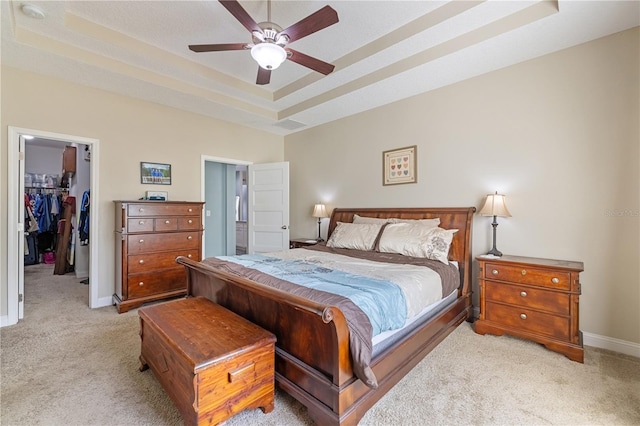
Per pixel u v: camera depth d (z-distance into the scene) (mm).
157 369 1823
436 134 3467
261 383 1615
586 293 2527
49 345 2473
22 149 3035
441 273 2543
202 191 4348
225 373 1457
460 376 2041
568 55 2600
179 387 1523
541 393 1855
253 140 5047
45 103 3100
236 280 1914
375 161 4082
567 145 2613
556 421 1614
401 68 3037
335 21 1877
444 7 2410
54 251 6285
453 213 3246
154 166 3889
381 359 1699
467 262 3039
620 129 2371
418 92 3561
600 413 1678
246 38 2852
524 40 2473
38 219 6195
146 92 3541
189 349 1481
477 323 2736
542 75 2736
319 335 1529
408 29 2633
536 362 2223
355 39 2875
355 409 1475
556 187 2674
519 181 2877
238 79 3742
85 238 4672
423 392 1864
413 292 2057
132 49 2852
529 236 2824
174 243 3605
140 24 2641
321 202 4836
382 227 3459
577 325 2264
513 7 2264
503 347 2467
